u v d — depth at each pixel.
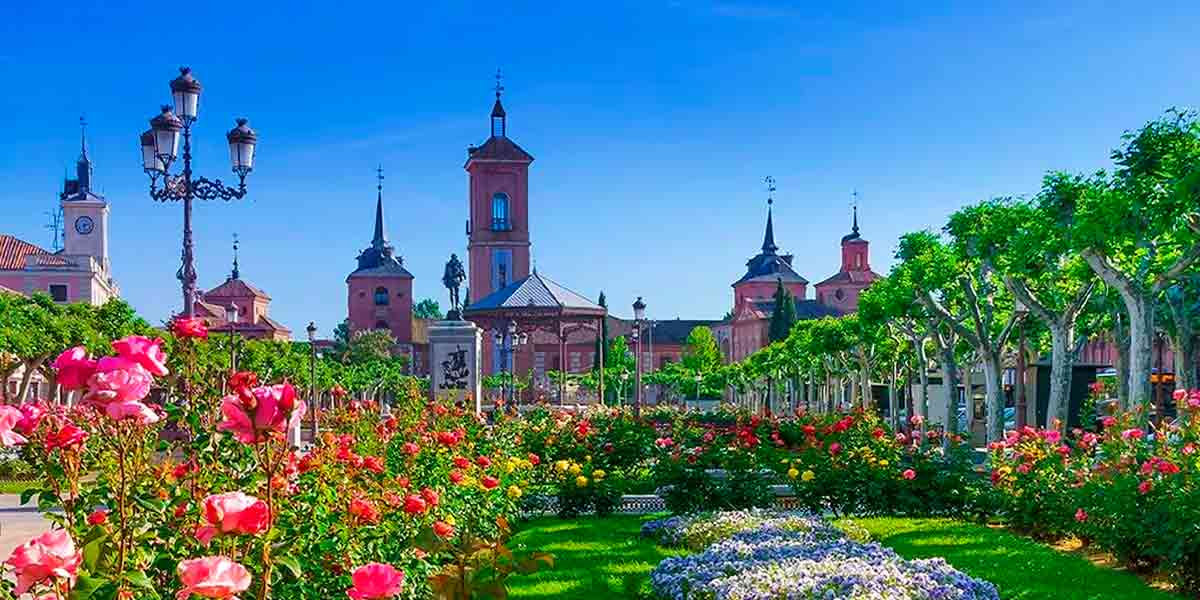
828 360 63.25
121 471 4.55
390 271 117.75
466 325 26.34
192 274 17.69
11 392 41.66
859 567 9.05
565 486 15.98
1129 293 20.73
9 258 76.19
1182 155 18.25
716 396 105.00
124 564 4.45
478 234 101.19
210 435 5.99
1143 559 11.26
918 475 15.68
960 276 29.02
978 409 41.91
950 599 8.45
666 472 15.84
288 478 6.50
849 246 131.25
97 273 78.19
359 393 73.94
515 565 4.19
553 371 100.50
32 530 14.34
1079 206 21.69
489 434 17.11
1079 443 13.68
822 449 16.31
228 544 4.39
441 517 9.64
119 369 4.04
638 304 37.69
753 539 11.74
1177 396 12.23
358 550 6.39
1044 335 35.84
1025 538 13.62
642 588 10.38
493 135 102.75
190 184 17.55
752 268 138.12
